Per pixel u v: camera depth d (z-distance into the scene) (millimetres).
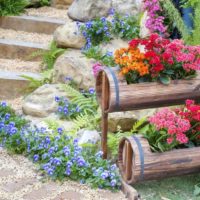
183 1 6645
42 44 7508
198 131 4680
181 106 5406
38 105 5988
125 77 4754
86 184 4645
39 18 8109
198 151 4594
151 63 4695
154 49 4852
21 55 7406
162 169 4465
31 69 7117
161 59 4785
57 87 6152
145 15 6664
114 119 5453
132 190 4465
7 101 6566
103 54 6438
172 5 6348
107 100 4832
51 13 8562
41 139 5078
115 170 4688
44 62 7133
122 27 6633
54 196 4441
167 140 4453
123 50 4840
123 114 5504
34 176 4766
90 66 6238
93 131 5402
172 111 4785
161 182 4855
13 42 7469
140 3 6938
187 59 4742
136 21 6797
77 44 6770
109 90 4762
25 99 6238
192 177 4984
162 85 4801
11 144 5191
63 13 8617
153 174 4453
